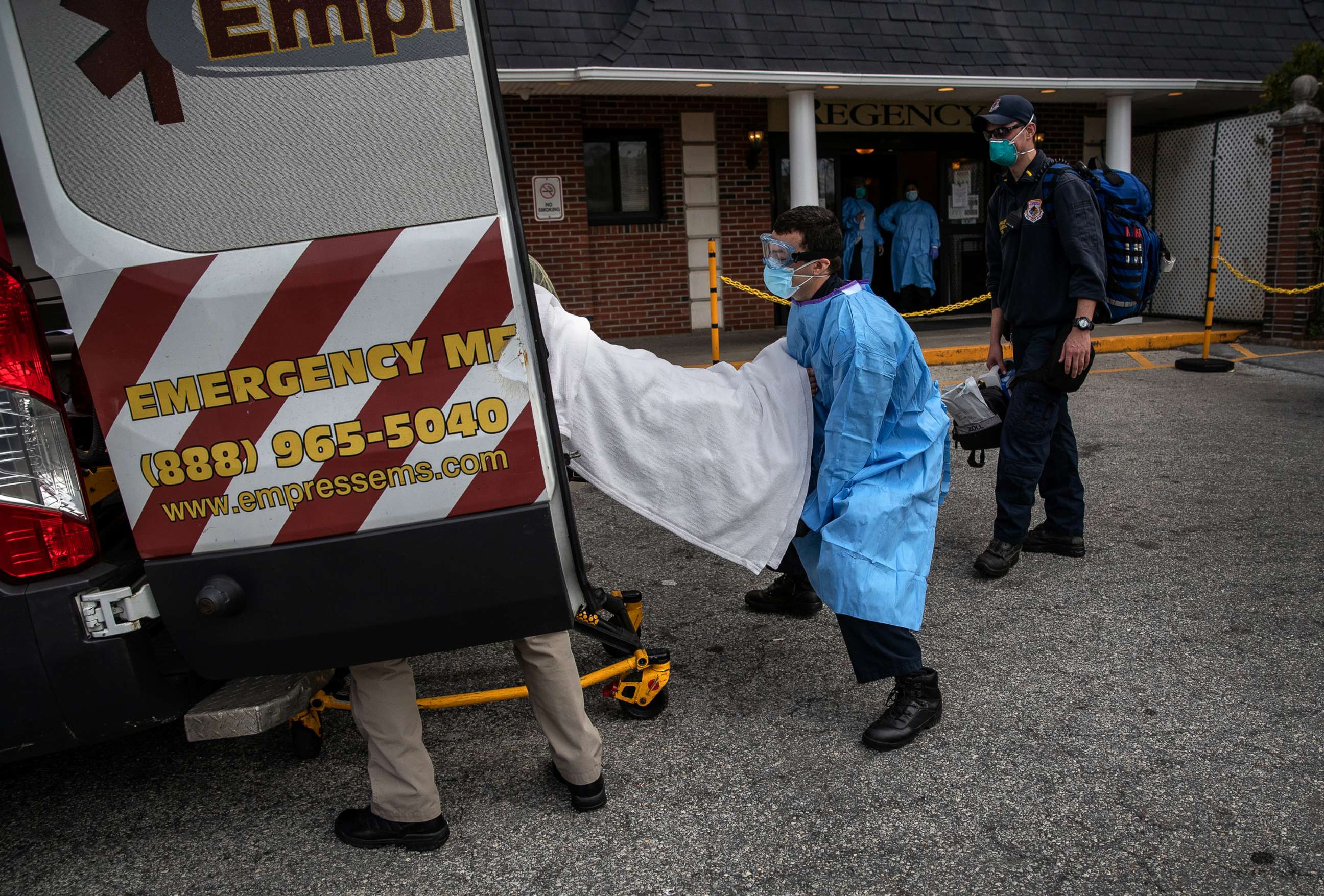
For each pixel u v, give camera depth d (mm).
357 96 2010
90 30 1987
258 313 2070
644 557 4750
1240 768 2697
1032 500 4180
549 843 2510
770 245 2932
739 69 9414
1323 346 9648
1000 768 2756
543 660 2508
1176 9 11531
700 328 11547
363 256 2057
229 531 2164
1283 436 6414
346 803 2758
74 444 2209
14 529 2113
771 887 2293
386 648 2246
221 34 1988
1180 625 3654
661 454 2805
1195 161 11398
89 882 2436
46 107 2012
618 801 2686
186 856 2531
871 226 11898
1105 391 8164
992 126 4004
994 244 4406
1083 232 3818
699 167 11180
